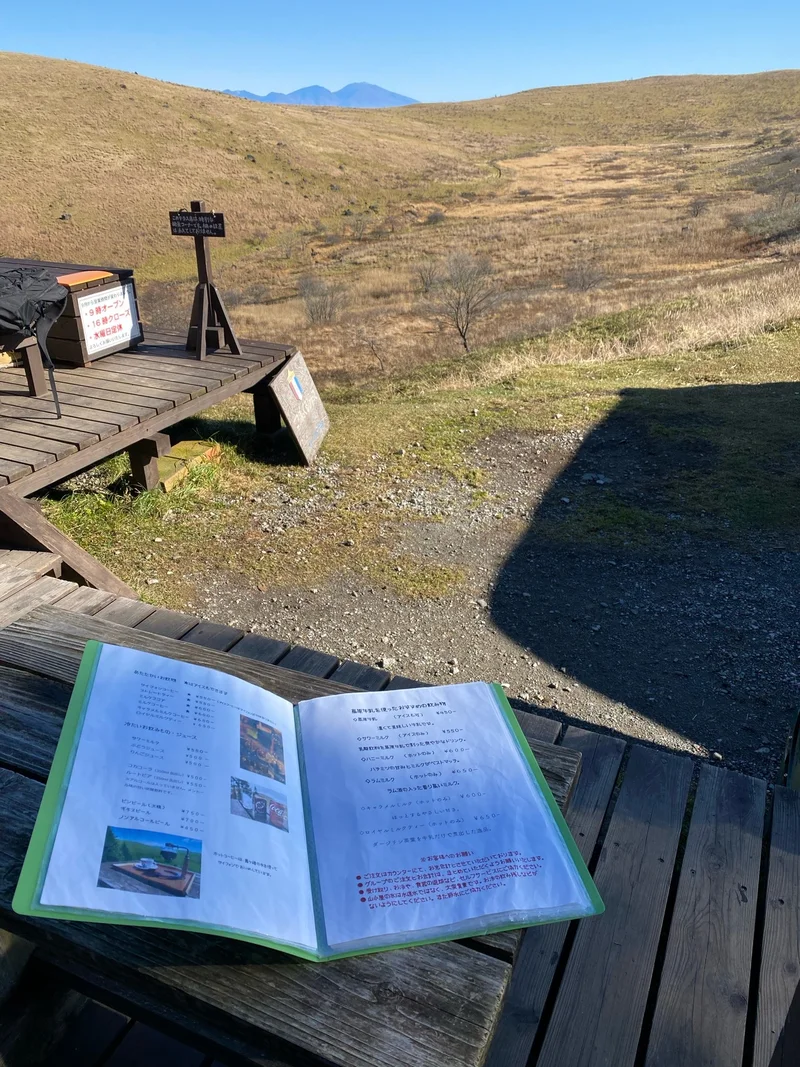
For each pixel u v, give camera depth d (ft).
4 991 4.47
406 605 14.38
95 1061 5.08
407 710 4.43
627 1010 4.30
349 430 23.35
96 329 18.92
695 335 36.09
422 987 3.03
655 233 117.91
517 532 17.33
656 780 5.81
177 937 3.15
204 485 18.22
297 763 3.99
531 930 4.76
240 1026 2.92
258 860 3.29
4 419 15.11
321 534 16.80
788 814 5.51
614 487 19.47
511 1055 4.06
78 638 5.10
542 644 13.37
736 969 4.47
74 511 15.99
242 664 4.93
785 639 13.42
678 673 12.62
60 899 2.89
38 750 4.07
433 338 66.54
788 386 25.86
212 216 18.57
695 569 15.70
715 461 20.43
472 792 3.91
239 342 20.68
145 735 3.70
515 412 24.91
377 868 3.44
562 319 57.36
